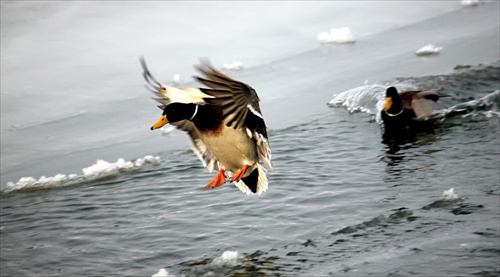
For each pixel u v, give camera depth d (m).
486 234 9.52
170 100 7.02
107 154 13.45
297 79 16.28
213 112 7.00
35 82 16.19
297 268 9.06
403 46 17.86
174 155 13.34
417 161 12.20
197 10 19.75
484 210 10.20
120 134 14.37
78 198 11.74
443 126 13.69
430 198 10.70
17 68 16.58
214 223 10.49
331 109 14.84
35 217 11.15
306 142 13.32
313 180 11.68
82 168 12.90
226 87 6.05
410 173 11.70
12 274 9.40
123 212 11.14
